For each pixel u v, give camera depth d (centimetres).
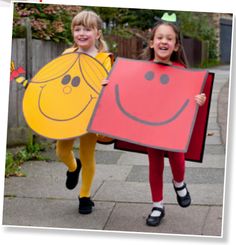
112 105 372
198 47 1806
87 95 391
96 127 366
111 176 506
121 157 584
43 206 421
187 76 377
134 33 1305
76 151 600
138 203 430
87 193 405
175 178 390
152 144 358
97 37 413
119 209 416
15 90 587
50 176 502
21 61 591
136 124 365
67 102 392
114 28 1245
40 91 400
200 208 418
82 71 400
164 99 372
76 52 409
